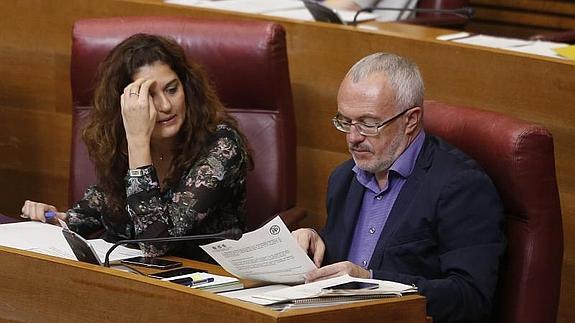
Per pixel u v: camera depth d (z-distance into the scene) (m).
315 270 7.33
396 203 8.30
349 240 8.68
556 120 10.00
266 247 7.27
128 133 8.78
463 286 7.82
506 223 8.24
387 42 10.84
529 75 10.08
